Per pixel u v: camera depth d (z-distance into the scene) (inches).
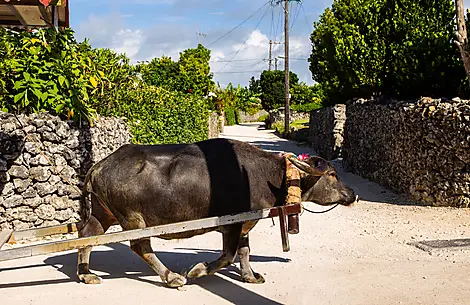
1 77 389.7
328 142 991.0
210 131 1382.9
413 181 522.6
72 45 447.8
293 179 276.8
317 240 382.9
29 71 393.7
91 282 280.7
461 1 467.2
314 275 295.0
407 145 535.5
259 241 379.2
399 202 524.4
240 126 2652.6
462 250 337.7
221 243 375.6
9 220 366.6
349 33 848.3
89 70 459.2
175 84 1254.3
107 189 269.1
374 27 776.3
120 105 609.6
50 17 436.5
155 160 269.4
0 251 247.0
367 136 700.0
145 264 321.4
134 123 625.0
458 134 462.9
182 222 255.9
